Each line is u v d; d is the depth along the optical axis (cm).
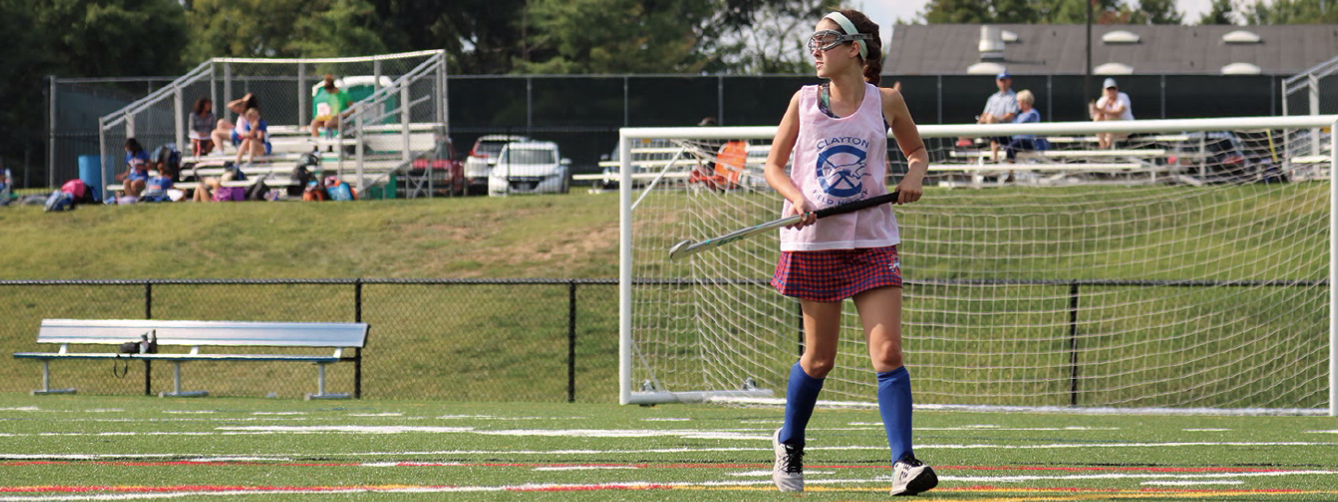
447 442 1207
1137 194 3138
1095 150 3164
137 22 9775
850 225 777
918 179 789
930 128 2000
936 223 3158
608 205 3884
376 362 2792
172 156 4528
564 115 7119
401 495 806
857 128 782
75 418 1588
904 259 3008
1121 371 2361
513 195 4203
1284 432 1428
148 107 4962
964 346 2478
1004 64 8312
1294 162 2484
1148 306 2609
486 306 3022
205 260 3547
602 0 10544
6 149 8500
